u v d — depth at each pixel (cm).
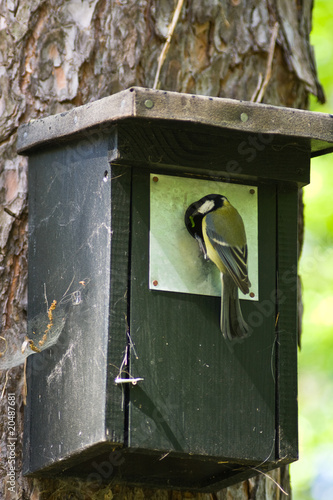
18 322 973
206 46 1084
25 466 923
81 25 1052
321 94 1163
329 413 1753
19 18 1050
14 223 996
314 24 1897
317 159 1817
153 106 822
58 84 1041
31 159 988
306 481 1677
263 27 1108
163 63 1061
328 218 1786
